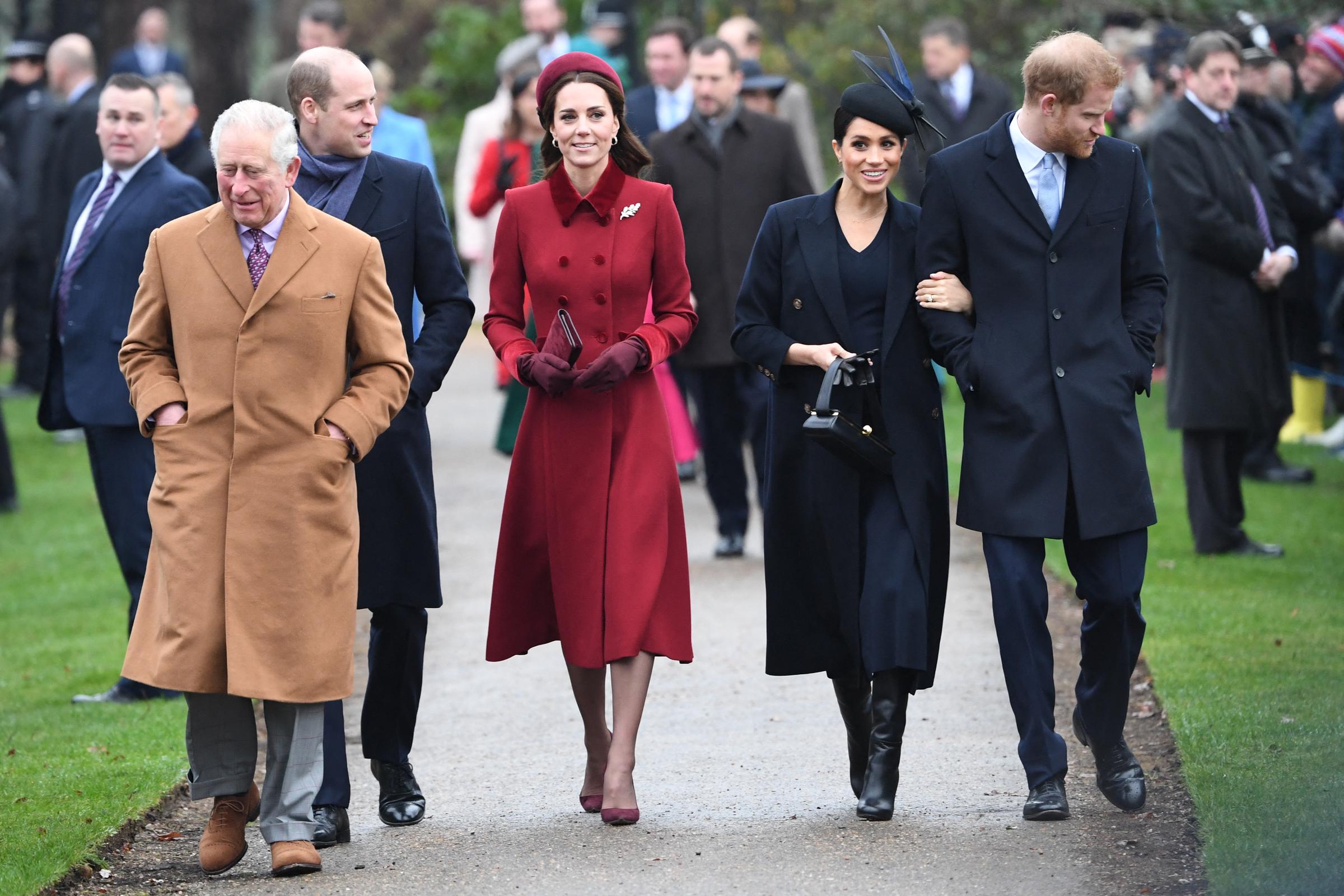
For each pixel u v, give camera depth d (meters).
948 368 15.02
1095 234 14.86
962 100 36.44
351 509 14.27
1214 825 13.84
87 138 38.75
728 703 19.33
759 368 15.63
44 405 20.48
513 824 15.35
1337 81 31.62
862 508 15.23
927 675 15.15
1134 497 14.68
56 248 39.31
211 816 14.66
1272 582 23.14
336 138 15.47
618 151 15.93
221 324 14.05
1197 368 24.42
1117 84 14.52
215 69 58.62
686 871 13.77
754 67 32.44
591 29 42.06
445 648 22.38
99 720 19.22
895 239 15.32
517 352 15.52
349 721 19.66
